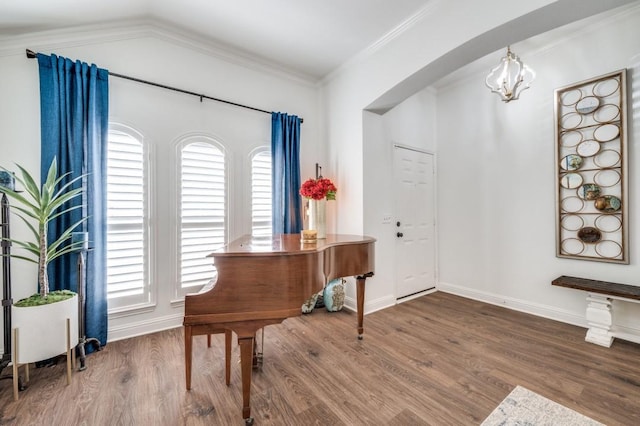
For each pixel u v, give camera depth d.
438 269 4.08
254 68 3.22
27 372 1.83
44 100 2.12
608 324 2.38
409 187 3.75
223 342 2.44
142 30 2.54
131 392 1.75
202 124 2.86
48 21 2.10
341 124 3.43
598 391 1.75
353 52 3.08
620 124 2.50
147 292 2.59
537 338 2.50
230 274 1.49
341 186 3.45
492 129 3.47
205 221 2.88
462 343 2.42
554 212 2.94
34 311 1.72
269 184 3.30
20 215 2.05
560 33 2.75
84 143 2.22
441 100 4.04
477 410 1.59
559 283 2.61
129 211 2.48
